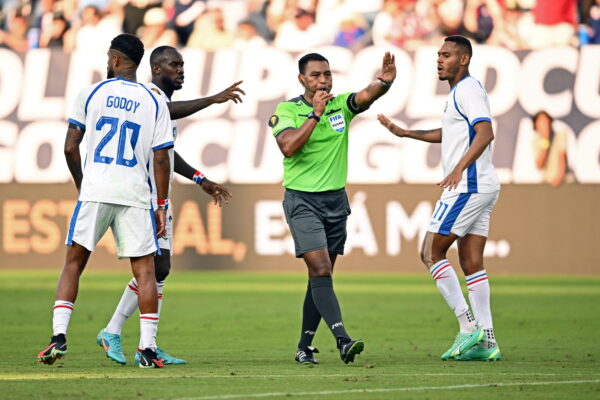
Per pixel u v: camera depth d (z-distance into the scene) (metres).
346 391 18.95
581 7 71.44
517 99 65.38
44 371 22.72
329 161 24.84
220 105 67.81
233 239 67.19
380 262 66.12
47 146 68.75
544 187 64.88
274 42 74.69
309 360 25.03
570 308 45.59
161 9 75.38
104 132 23.20
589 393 18.92
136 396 18.27
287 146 24.05
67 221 68.50
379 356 26.94
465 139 25.80
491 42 72.31
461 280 60.81
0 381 20.61
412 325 38.19
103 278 64.12
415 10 73.25
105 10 75.81
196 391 18.95
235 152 67.31
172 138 24.56
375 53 66.81
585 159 64.62
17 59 69.56
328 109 25.03
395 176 65.94
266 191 66.94
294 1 74.62
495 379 21.02
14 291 55.06
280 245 66.88
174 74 26.98
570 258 64.75
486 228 26.55
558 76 65.06
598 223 64.38
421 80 66.38
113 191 23.03
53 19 76.00
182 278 63.75
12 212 68.88
